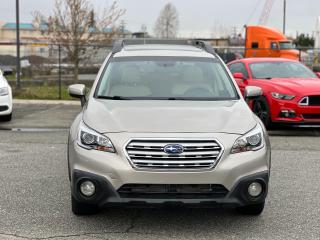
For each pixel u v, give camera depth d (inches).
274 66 476.4
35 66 976.3
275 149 355.9
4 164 299.9
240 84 465.4
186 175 177.3
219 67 251.8
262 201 188.9
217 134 183.2
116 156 180.7
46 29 1003.3
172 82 238.1
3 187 249.8
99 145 183.9
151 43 318.7
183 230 192.7
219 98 228.7
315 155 336.5
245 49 1194.0
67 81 898.1
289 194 242.7
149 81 237.9
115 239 182.7
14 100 680.4
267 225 199.2
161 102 217.2
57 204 222.8
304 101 405.7
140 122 188.7
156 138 179.0
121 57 254.1
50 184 256.1
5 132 420.8
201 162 179.2
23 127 450.0
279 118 414.0
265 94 427.5
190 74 244.2
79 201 187.6
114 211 213.0
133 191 179.8
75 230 191.0
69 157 196.9
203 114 198.4
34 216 206.8
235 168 180.7
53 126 455.8
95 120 194.2
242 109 210.4
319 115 408.2
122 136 182.4
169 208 193.8
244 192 182.9
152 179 177.5
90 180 182.1
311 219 206.8
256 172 185.0
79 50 921.5
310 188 254.1
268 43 1252.5
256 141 188.9
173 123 187.8
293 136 413.4
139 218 205.5
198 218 206.2
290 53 1221.7
